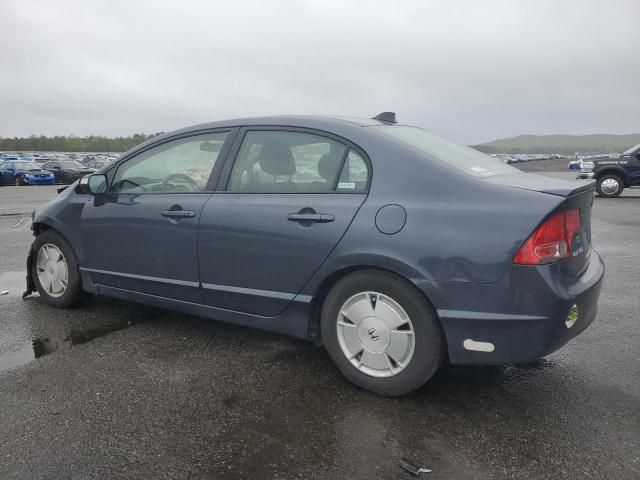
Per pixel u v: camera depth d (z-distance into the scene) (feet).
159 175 12.10
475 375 10.26
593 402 9.18
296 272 9.84
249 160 10.82
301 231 9.66
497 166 10.80
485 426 8.40
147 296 12.40
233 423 8.51
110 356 11.20
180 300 11.80
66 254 13.92
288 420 8.59
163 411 8.88
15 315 13.93
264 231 10.10
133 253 12.26
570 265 8.41
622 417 8.66
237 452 7.71
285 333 10.43
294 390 9.65
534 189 8.52
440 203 8.66
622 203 47.57
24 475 7.17
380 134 9.77
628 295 15.94
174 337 12.33
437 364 8.93
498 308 8.20
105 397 9.36
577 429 8.29
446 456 7.59
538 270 7.99
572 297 8.18
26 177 95.04
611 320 13.57
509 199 8.35
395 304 9.05
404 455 7.62
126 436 8.12
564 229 8.24
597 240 26.58
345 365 9.70
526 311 8.08
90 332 12.66
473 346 8.50
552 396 9.39
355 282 9.31
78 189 13.74
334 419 8.62
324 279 9.58
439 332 8.82
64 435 8.13
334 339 9.76
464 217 8.42
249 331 12.72
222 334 12.53
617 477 7.11
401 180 9.08
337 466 7.38
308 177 10.03
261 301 10.47
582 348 11.66
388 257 8.77
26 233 29.04
